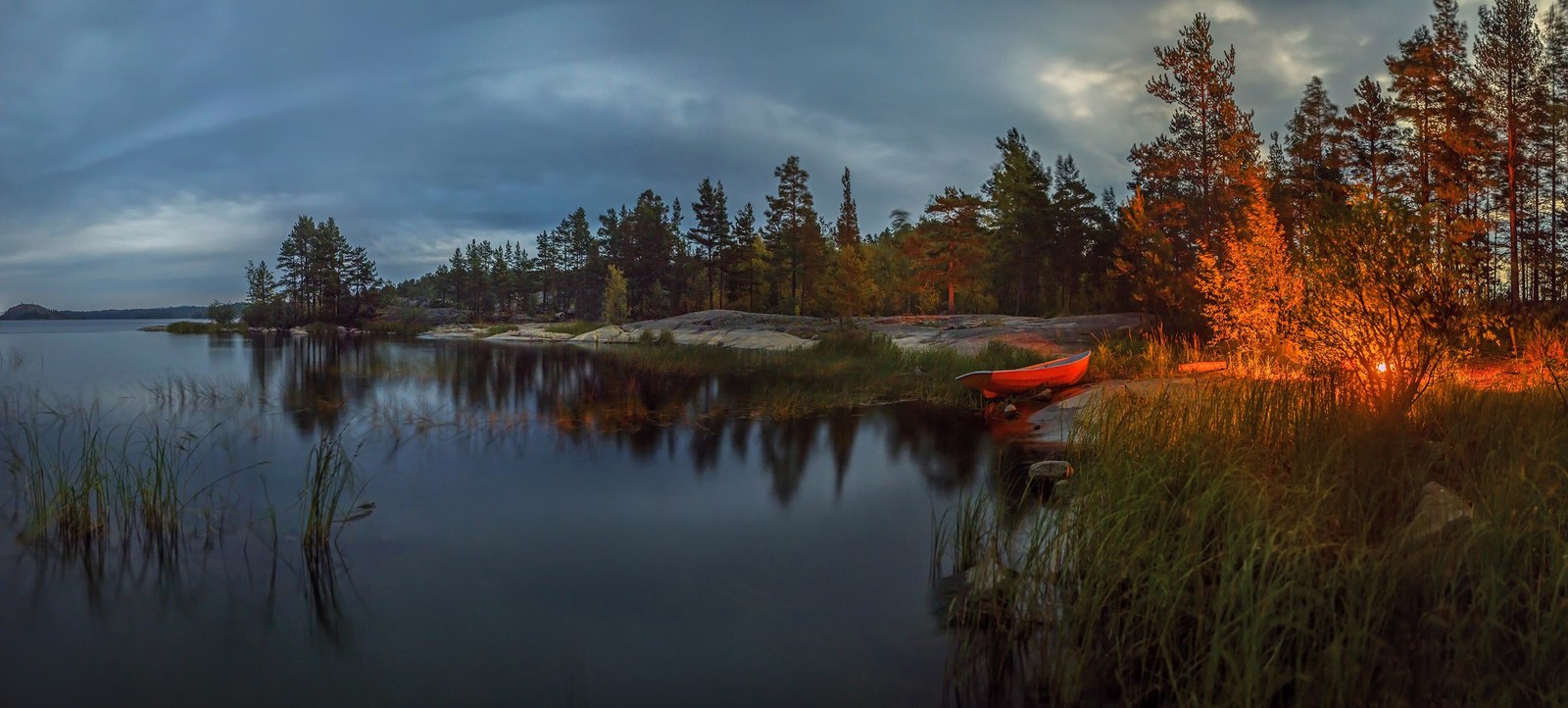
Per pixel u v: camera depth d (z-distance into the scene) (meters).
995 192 50.34
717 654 4.24
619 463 9.51
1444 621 3.40
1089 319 25.98
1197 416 7.13
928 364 20.44
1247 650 3.22
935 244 50.19
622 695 3.83
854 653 4.21
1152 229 25.94
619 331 45.12
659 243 75.12
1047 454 9.70
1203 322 20.72
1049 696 3.66
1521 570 3.66
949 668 3.97
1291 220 21.67
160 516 6.43
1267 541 3.77
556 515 7.11
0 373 21.41
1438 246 6.98
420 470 9.04
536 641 4.42
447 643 4.42
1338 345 7.39
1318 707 3.16
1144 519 4.77
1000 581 4.59
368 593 5.15
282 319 75.00
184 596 5.07
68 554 5.82
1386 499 4.66
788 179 57.53
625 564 5.74
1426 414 6.61
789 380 19.48
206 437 10.91
